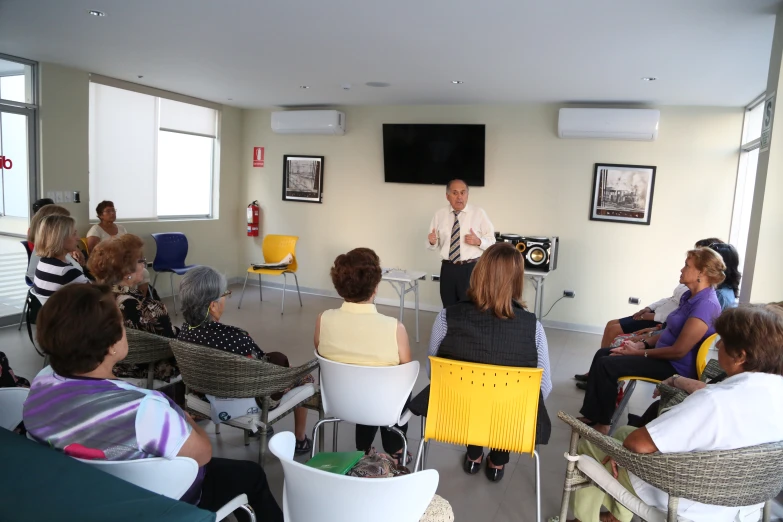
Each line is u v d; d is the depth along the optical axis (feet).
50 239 10.71
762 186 9.78
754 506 5.72
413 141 20.39
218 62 14.96
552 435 10.50
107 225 17.20
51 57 15.21
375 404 6.87
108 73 17.16
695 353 9.12
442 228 15.28
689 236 17.79
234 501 4.74
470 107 19.83
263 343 15.76
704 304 9.02
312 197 22.72
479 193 20.04
